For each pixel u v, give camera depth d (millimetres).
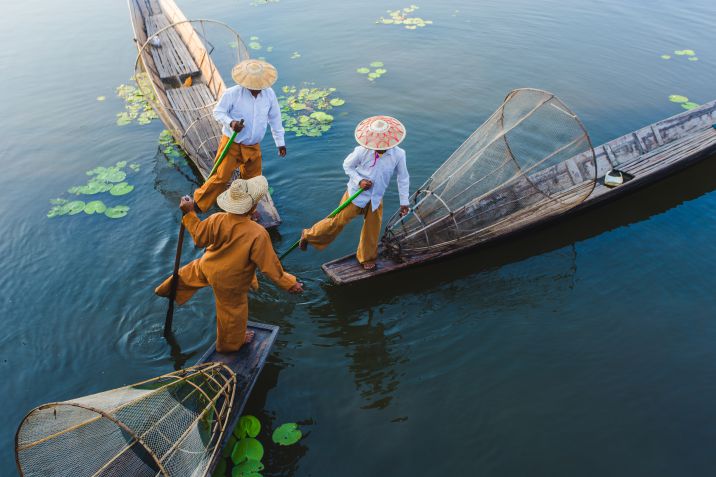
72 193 6008
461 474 3381
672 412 3742
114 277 4891
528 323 4504
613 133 6980
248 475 3264
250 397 3885
